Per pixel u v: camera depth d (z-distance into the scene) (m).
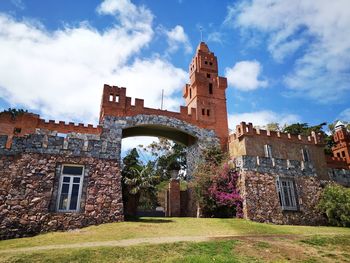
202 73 35.09
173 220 21.97
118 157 24.73
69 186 21.86
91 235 16.72
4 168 20.41
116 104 28.31
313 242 14.45
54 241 15.27
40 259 10.89
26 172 20.80
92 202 21.78
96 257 11.23
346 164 36.69
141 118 28.91
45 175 21.20
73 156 22.80
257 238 15.14
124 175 24.30
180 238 15.08
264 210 23.38
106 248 12.38
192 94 34.97
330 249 13.38
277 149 29.80
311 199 25.42
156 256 11.45
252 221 21.98
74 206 21.38
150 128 32.56
